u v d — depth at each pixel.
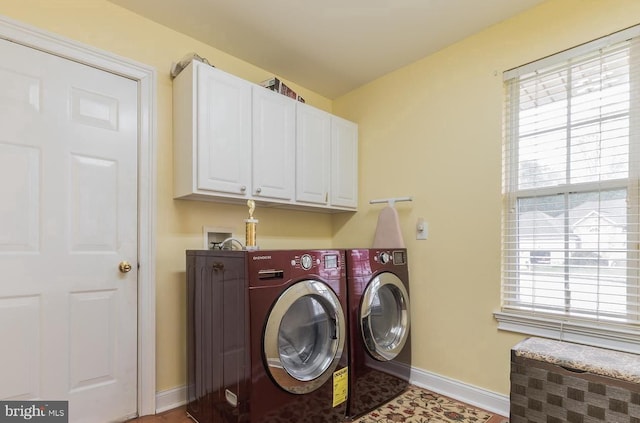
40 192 1.66
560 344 1.61
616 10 1.67
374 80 2.84
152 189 2.01
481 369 2.07
